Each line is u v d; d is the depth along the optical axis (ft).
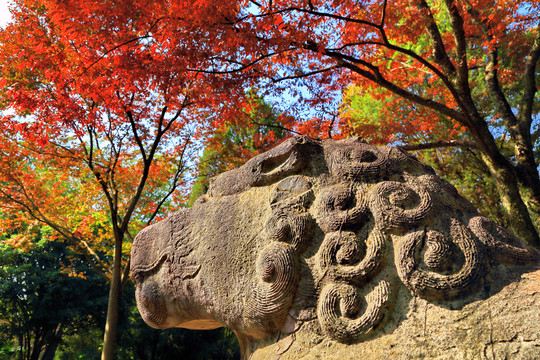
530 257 6.42
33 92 17.60
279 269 6.99
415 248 6.46
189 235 8.85
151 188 29.04
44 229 35.19
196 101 19.72
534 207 17.99
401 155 7.94
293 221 7.32
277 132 29.50
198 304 8.41
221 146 28.19
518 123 19.71
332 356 6.28
